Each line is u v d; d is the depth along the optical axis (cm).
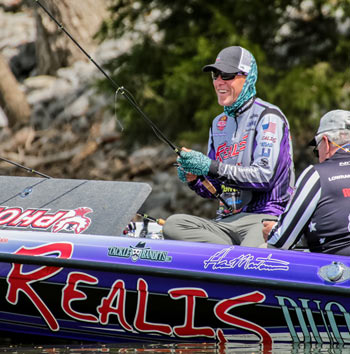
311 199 1177
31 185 1429
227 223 1391
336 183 1178
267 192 1385
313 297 1129
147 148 3441
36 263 1244
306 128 3161
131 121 3322
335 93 3039
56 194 1391
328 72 3131
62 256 1234
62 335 1279
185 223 1353
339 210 1173
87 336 1268
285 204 1398
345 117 1208
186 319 1197
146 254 1202
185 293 1187
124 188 1365
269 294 1151
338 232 1173
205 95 3108
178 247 1201
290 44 3341
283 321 1152
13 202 1395
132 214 1325
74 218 1330
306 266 1138
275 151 1358
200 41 3083
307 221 1188
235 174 1349
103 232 1298
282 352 1107
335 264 1127
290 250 1180
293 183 1421
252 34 3306
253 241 1349
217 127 1477
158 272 1184
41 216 1350
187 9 3362
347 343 1127
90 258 1220
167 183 3275
